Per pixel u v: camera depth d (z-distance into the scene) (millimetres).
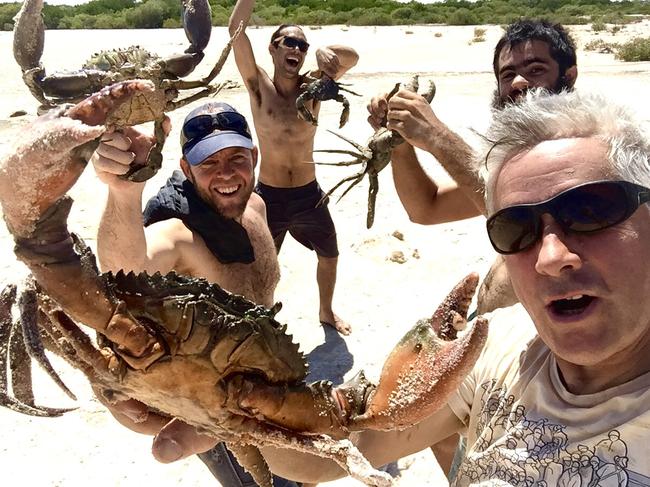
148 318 497
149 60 780
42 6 683
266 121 1854
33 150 413
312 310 2000
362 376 624
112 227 877
